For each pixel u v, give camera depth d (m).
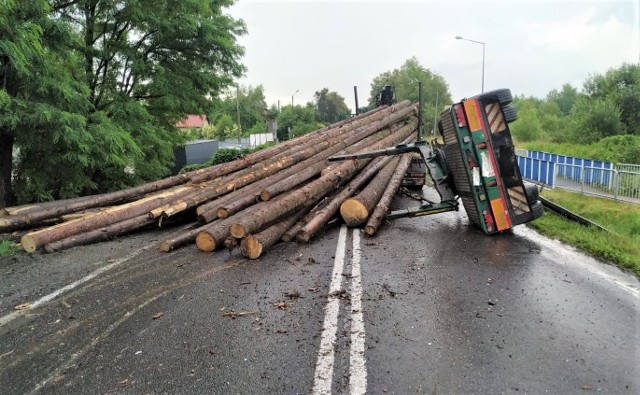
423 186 15.51
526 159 17.78
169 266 6.59
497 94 7.64
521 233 8.27
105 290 5.64
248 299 5.16
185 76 15.54
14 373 3.70
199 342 4.10
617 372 3.44
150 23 13.57
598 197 12.89
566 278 5.70
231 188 9.96
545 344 3.90
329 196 9.97
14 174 12.09
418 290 5.31
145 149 15.18
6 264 6.91
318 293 5.30
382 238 8.05
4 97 8.58
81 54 12.90
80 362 3.83
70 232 7.86
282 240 7.95
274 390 3.29
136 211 8.95
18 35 8.40
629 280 5.63
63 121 9.55
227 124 68.75
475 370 3.49
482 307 4.75
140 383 3.45
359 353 3.80
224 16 15.97
